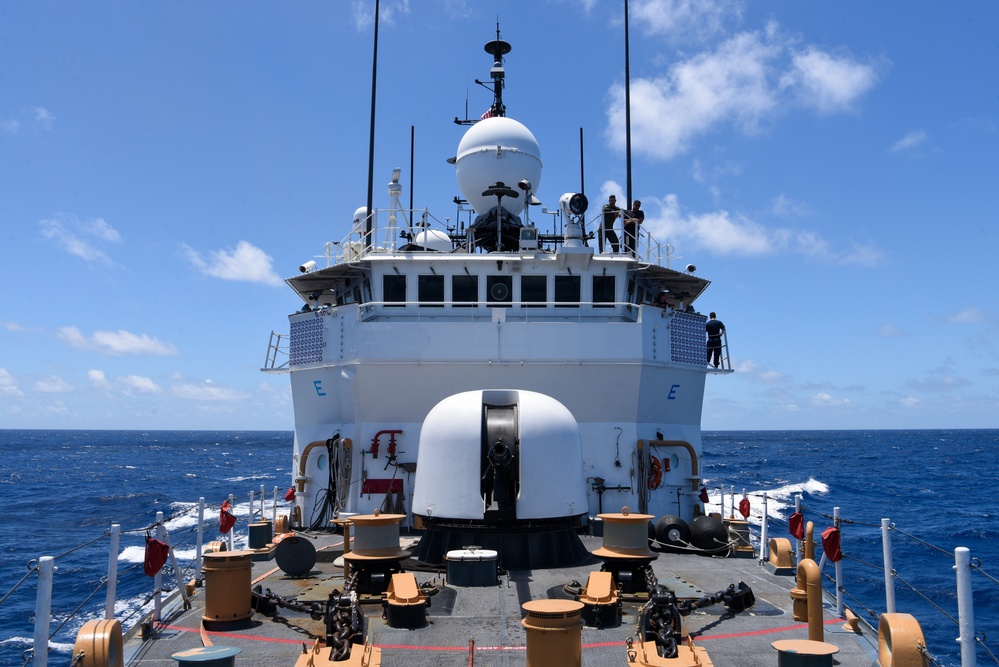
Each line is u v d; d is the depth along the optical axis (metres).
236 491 75.19
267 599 10.57
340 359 17.31
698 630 9.83
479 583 11.40
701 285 20.91
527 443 12.62
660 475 16.97
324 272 19.05
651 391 17.22
